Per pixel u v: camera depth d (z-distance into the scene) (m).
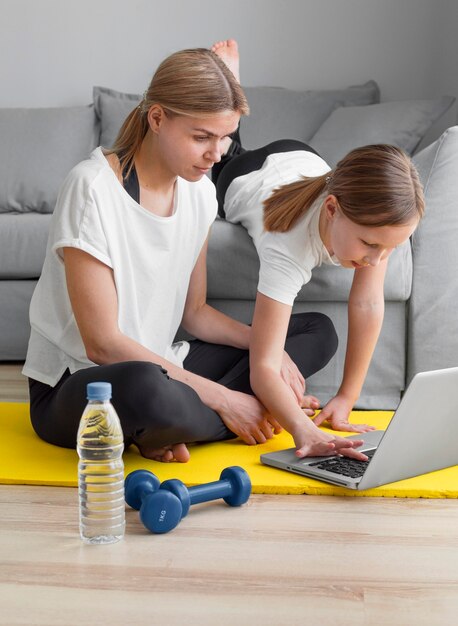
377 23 3.98
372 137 3.51
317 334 2.08
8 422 2.00
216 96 1.59
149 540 1.33
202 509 1.47
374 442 1.80
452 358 2.24
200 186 1.86
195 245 1.87
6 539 1.33
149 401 1.58
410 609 1.10
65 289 1.74
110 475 1.32
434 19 3.94
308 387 2.27
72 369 1.76
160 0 4.02
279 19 4.01
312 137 3.74
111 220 1.68
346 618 1.08
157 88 1.63
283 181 2.23
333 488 1.55
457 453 1.65
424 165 2.33
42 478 1.59
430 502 1.52
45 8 4.04
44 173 3.48
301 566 1.24
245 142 3.71
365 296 1.95
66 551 1.28
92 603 1.12
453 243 2.23
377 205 1.60
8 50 4.08
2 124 3.62
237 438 1.88
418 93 3.99
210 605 1.11
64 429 1.73
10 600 1.13
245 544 1.32
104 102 3.78
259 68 4.04
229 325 2.03
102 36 4.04
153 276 1.76
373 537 1.35
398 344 2.26
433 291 2.24
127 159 1.73
